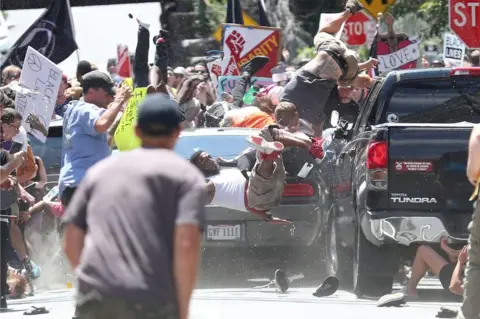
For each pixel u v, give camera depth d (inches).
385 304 1366.9
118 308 659.4
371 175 1384.1
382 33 2336.4
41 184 1877.5
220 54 2716.5
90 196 693.3
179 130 715.4
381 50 2255.2
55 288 1797.5
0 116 1487.5
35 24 2202.3
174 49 3609.7
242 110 1892.2
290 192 1621.6
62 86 2089.1
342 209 1558.8
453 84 1443.2
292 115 1632.6
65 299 1528.1
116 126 1330.0
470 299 1072.8
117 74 2918.3
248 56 2461.9
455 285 1173.7
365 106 1555.1
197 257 674.8
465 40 2064.5
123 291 659.4
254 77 2447.1
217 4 3720.5
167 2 3609.7
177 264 666.8
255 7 3393.2
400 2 2947.8
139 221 672.4
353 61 1855.3
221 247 1600.6
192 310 1317.7
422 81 1443.2
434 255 1412.4
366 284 1459.2
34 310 1348.4
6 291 1448.1
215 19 3671.3
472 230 1072.8
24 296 1605.6
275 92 1984.5
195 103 2055.9
